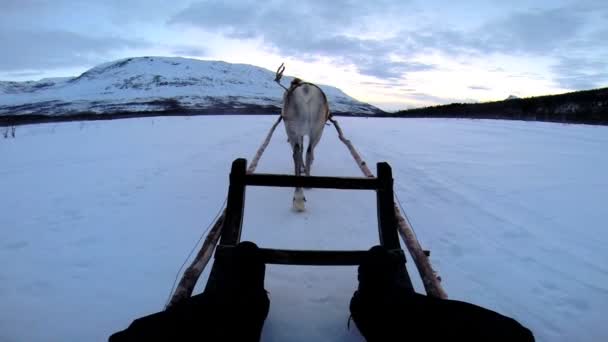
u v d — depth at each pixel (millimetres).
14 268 3445
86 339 2477
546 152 9422
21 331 2553
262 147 4426
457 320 1498
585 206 5230
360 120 23484
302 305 2812
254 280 1966
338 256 2336
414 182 6551
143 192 5910
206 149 9773
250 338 1673
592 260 3693
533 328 2666
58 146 10586
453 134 13453
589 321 2744
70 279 3250
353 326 2541
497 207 5223
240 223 2432
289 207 5203
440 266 3535
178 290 1928
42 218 4770
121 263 3549
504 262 3637
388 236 2400
